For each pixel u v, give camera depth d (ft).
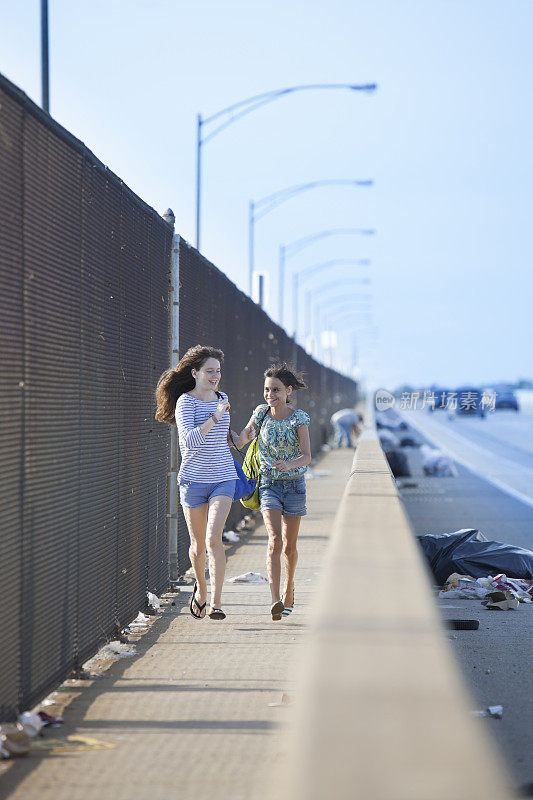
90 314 43.11
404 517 37.40
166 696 38.09
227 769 29.35
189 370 51.88
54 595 37.63
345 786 13.01
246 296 108.47
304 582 68.08
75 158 40.60
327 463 209.97
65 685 39.93
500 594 61.72
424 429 426.51
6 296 31.96
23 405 33.76
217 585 50.44
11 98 32.24
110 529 47.06
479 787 13.03
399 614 20.80
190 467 51.03
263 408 54.24
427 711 15.14
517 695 39.47
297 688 18.20
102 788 27.73
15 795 27.20
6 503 31.96
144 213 55.77
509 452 270.87
